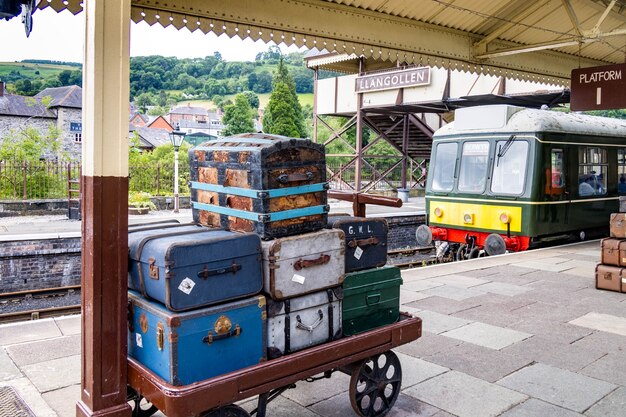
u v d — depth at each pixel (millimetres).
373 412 3877
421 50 8477
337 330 3635
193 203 3969
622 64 9297
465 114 11977
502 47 9805
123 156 3086
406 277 8523
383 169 38375
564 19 9609
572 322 6223
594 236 13141
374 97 23359
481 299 7207
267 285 3256
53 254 10883
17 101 42219
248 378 3080
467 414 3980
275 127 43406
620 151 13805
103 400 3100
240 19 6441
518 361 5020
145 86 143750
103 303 3070
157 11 5895
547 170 11164
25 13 3865
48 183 20156
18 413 3922
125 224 3117
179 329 2898
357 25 7566
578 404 4152
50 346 5336
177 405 2801
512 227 11078
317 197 3590
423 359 5051
